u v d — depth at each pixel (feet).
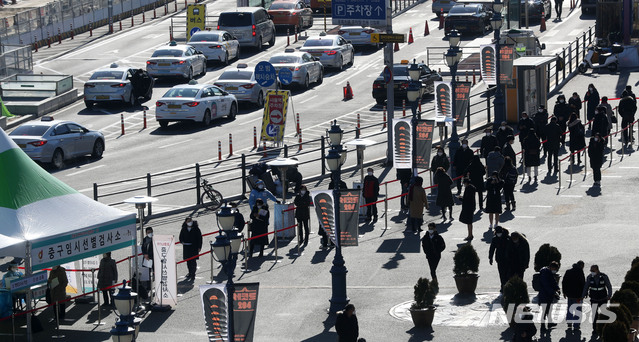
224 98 317.83
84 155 270.46
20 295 164.55
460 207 216.13
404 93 330.13
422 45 434.30
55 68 399.65
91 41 459.32
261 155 271.28
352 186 231.71
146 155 276.00
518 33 367.45
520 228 197.77
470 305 157.99
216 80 363.35
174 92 307.58
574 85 338.13
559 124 262.47
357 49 439.63
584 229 195.00
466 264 161.79
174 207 224.53
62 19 473.26
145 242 170.50
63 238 152.25
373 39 237.45
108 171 258.57
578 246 184.14
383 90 333.42
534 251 182.39
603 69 358.23
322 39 398.62
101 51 433.48
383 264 181.68
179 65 363.76
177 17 497.87
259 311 161.17
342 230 164.25
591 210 207.92
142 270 167.12
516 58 313.53
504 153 223.10
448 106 267.80
